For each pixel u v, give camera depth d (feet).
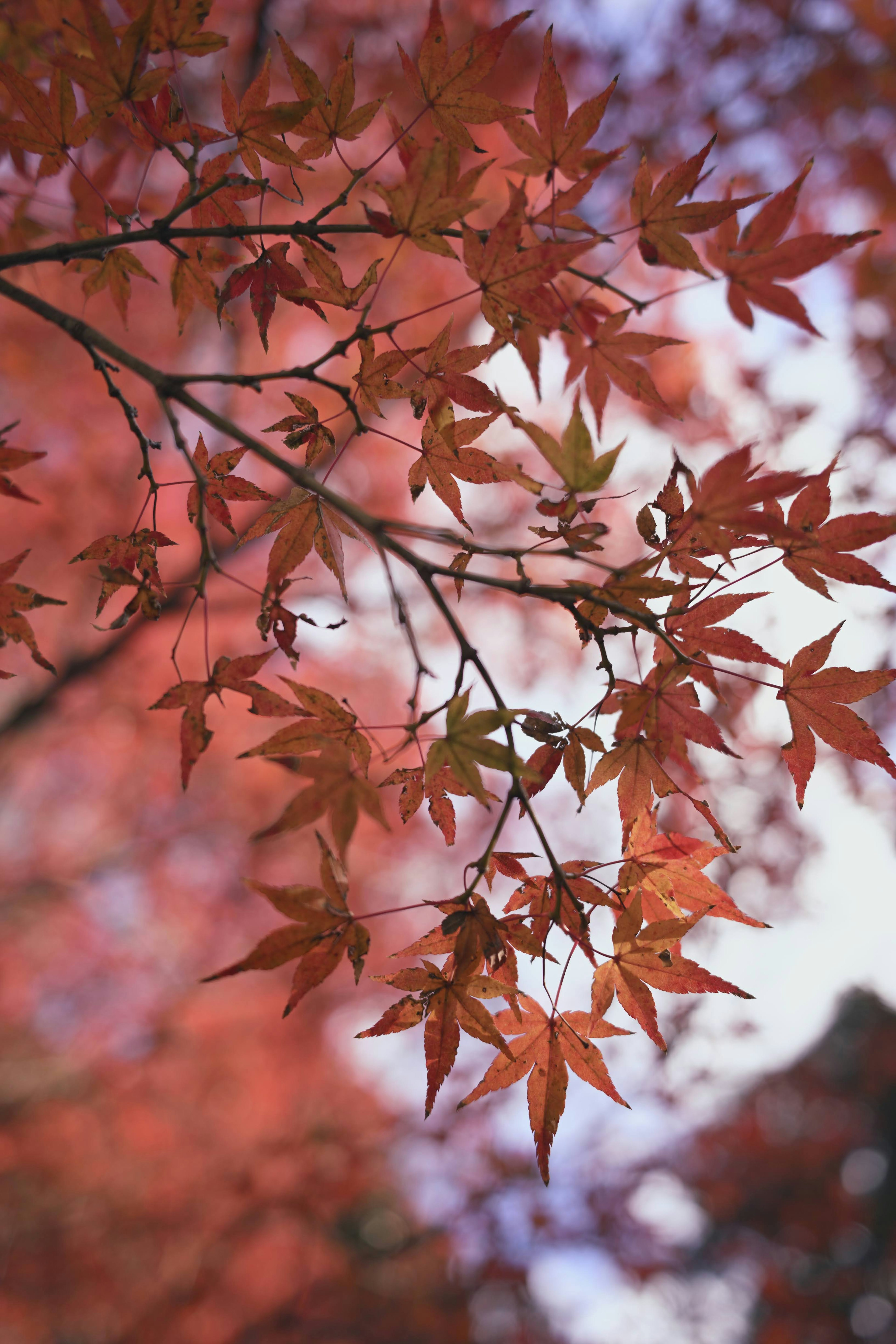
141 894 27.37
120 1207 21.56
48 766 25.75
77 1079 24.77
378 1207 26.61
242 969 2.85
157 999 25.63
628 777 3.74
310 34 13.78
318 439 3.95
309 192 14.06
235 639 23.22
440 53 3.56
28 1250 21.09
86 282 4.61
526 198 3.24
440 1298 23.41
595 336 3.66
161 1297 20.92
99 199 5.31
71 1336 22.36
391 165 13.39
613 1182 19.76
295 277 3.94
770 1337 25.32
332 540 3.85
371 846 26.48
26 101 3.95
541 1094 3.45
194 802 26.99
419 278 16.93
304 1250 20.74
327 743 3.17
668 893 3.67
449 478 3.84
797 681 3.72
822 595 3.61
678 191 3.40
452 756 2.94
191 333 18.06
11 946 25.03
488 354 3.62
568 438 3.11
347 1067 26.12
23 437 19.08
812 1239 27.73
